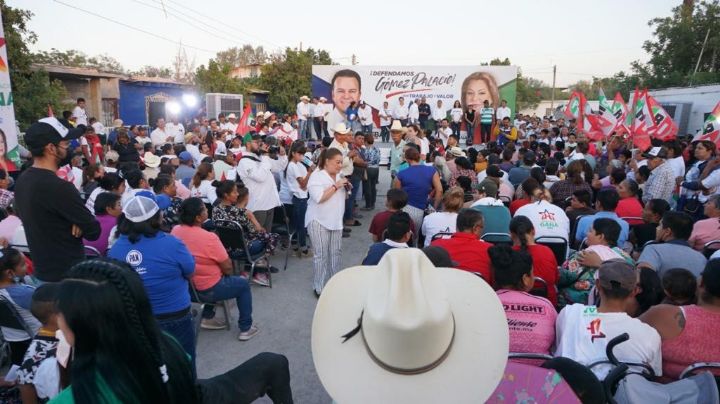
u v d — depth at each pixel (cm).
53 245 315
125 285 126
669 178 673
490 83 2047
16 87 1627
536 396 170
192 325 321
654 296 322
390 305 143
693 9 3228
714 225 453
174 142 1362
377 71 2073
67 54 3759
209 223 572
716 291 246
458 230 377
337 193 503
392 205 483
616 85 3472
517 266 276
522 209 473
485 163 839
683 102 1900
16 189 313
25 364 257
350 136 876
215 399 179
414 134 920
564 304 373
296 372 372
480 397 146
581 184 636
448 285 174
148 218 296
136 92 2195
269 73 3064
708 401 200
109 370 123
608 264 253
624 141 1153
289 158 646
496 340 158
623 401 208
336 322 166
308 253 649
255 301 499
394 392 146
